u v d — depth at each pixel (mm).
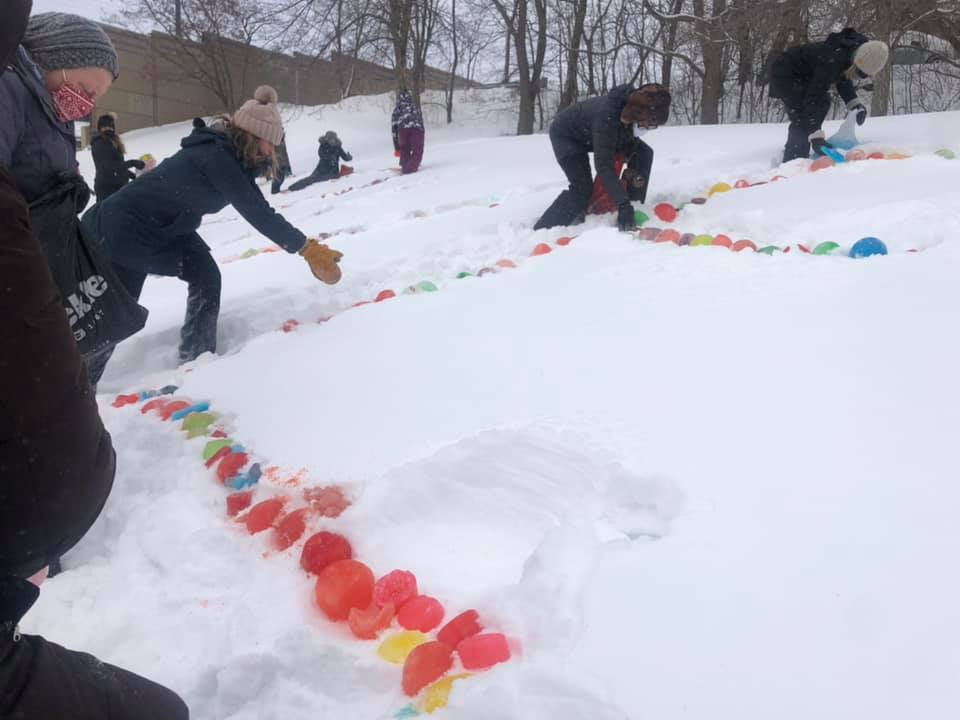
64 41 2775
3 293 1155
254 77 25281
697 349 3326
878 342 3137
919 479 2227
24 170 2787
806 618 1782
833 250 4719
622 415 2848
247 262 6809
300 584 2400
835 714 1538
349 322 4484
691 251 4770
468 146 14641
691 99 23516
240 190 4410
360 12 19328
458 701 1761
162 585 2521
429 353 3818
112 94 23938
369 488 2670
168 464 3193
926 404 2625
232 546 2607
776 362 3090
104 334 3166
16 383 1166
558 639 1872
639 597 1924
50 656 1362
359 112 22906
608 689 1665
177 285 6949
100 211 4418
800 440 2512
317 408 3432
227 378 3949
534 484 2543
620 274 4527
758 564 1978
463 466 2621
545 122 23234
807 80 7445
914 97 21375
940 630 1691
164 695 1541
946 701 1522
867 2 15500
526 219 6648
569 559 2137
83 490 1274
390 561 2451
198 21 23578
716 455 2490
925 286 3662
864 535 2029
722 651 1724
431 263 5859
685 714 1585
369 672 2010
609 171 5504
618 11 21828
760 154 8383
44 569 1437
